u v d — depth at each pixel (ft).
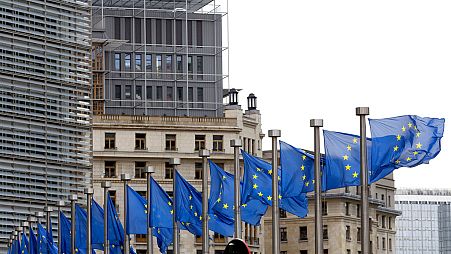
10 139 558.15
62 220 421.18
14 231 510.99
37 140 568.00
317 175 263.29
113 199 625.00
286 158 273.95
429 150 258.98
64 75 581.94
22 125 563.07
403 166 260.62
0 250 550.77
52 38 577.02
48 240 428.15
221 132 643.45
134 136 631.15
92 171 607.37
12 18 562.66
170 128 635.25
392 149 258.78
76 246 407.03
